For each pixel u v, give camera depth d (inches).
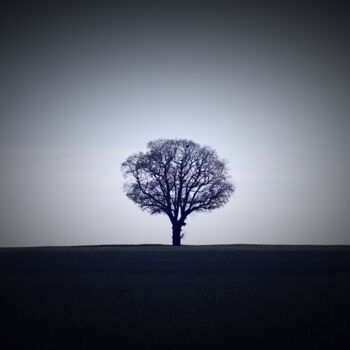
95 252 2401.6
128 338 762.8
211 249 2532.0
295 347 724.7
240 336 772.6
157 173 2760.8
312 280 1417.3
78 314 922.7
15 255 2271.2
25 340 756.0
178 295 1141.7
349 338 765.9
